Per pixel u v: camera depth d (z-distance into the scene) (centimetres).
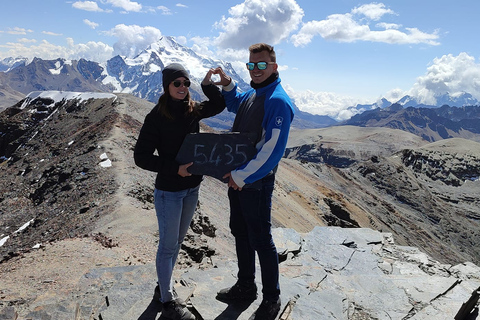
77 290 522
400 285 547
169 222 435
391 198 15825
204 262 758
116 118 5866
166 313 436
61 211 2766
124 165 3450
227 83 474
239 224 462
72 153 4797
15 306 552
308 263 617
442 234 14200
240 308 467
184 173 416
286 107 394
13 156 7238
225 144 414
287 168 10144
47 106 10256
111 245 1193
